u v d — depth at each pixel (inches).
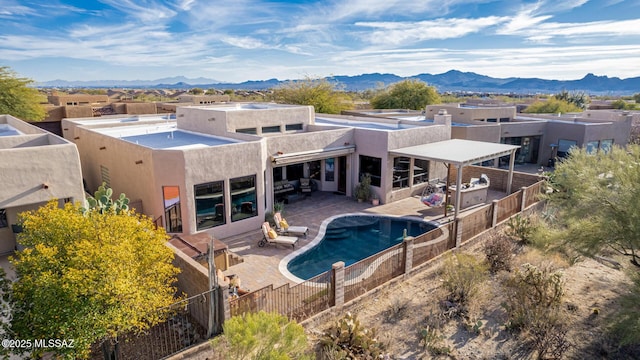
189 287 450.9
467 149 922.7
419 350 405.1
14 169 502.6
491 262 583.2
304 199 960.3
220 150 667.4
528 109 2541.8
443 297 496.1
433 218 826.2
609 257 573.6
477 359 393.1
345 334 398.6
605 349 410.6
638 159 469.1
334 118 1448.1
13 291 316.5
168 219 652.1
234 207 702.5
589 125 1414.9
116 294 312.0
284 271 573.6
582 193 511.8
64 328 294.8
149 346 382.9
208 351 376.8
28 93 1552.7
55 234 339.0
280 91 2460.6
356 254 658.2
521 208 794.8
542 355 394.0
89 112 1724.9
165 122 1197.1
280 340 315.3
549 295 482.3
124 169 752.3
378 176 930.1
